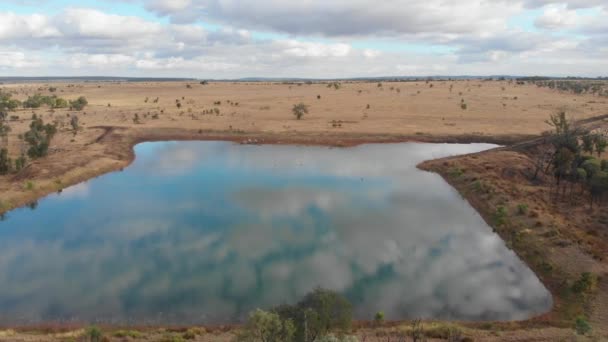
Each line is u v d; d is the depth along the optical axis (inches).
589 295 1165.1
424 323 1086.4
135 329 1066.1
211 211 1984.5
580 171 2041.1
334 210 1994.3
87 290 1277.1
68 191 2305.6
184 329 1057.5
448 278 1359.5
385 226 1802.4
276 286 1302.9
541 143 2891.2
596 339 962.1
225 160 3021.7
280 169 2770.7
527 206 1819.6
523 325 1070.4
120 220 1876.2
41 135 3006.9
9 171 2456.9
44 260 1486.2
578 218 1732.3
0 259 1494.8
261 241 1646.2
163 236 1696.6
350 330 1034.7
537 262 1414.9
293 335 829.2
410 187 2363.4
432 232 1734.7
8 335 1011.3
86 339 981.2
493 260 1485.0
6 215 1934.1
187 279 1346.0
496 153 2780.5
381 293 1266.0
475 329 1049.5
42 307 1180.5
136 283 1321.4
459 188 2300.7
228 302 1211.2
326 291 976.9
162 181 2501.2
